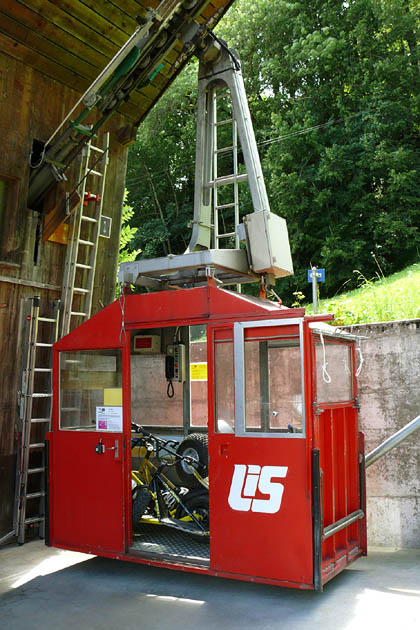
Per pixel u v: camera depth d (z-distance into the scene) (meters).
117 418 4.73
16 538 5.74
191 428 6.00
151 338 6.10
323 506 4.05
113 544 4.67
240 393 4.14
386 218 17.69
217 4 6.29
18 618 3.84
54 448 5.09
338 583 4.32
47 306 6.43
